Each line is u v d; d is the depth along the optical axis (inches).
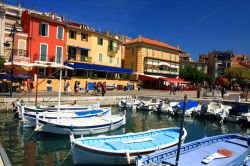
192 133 967.6
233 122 1156.5
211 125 1130.7
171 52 2785.4
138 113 1350.9
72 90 1689.2
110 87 1968.5
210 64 3973.9
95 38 1998.0
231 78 2925.7
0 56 1272.1
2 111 1076.5
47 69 1620.3
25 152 628.7
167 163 430.6
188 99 1509.6
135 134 648.4
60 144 709.3
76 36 1865.2
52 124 739.4
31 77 1477.6
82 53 1915.6
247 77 2773.1
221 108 1256.8
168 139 647.1
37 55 1612.9
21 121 921.5
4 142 696.4
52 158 599.5
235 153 525.0
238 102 1346.0
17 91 1373.0
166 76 2721.5
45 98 1211.9
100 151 526.6
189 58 3912.4
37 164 555.2
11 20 1936.5
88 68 1802.4
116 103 1530.5
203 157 492.7
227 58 3818.9
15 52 1524.4
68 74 1763.0
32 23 1593.3
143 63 2481.5
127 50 2566.4
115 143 592.1
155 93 1903.3
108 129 847.1
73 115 920.3
